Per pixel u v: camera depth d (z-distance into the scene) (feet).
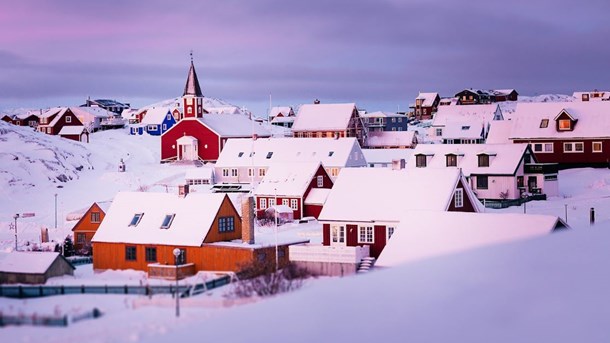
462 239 123.13
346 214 169.58
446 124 429.38
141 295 96.27
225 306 69.05
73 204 297.12
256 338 29.91
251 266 130.52
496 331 34.42
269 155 344.90
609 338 36.22
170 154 416.05
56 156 362.33
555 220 123.44
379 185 174.29
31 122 608.60
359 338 31.22
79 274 157.48
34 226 244.42
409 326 33.01
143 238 163.22
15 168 331.77
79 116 581.53
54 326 50.83
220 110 653.30
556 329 35.78
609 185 277.85
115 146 452.35
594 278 39.04
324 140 346.95
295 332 31.12
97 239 167.32
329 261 147.84
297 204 250.98
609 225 46.93
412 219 129.59
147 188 325.62
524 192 260.83
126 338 33.78
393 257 122.31
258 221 235.40
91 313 61.36
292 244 163.02
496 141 341.21
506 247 41.78
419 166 275.39
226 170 347.56
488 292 36.40
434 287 36.22
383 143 461.37
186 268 152.66
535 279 38.81
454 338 32.81
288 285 95.50
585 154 318.65
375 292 35.22
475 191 263.29
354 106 453.58
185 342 30.50
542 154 326.03
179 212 166.40
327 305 33.50
